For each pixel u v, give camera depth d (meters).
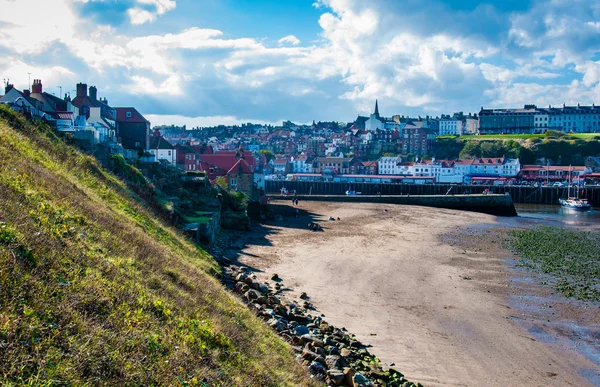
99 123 63.69
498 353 24.48
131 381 10.30
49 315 10.80
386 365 21.41
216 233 48.78
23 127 32.47
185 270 21.39
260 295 25.80
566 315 31.30
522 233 70.56
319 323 24.83
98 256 15.85
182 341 13.23
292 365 16.34
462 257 48.91
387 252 49.09
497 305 32.59
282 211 87.44
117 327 11.95
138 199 34.56
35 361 9.30
